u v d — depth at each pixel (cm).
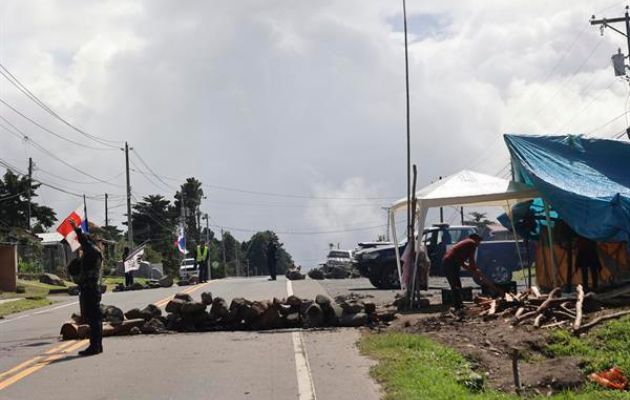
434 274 2381
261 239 13975
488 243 2330
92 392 916
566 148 1738
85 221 1454
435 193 1741
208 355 1170
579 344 1027
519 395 860
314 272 3347
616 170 1677
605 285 1554
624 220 1455
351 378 948
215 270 9594
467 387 867
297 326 1458
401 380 895
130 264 3441
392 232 2073
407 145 1731
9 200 6309
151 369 1061
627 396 823
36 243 4309
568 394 840
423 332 1268
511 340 1095
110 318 1441
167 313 1661
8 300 2662
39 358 1188
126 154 5622
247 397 867
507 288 1728
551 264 1862
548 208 1662
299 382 936
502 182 1797
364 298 2016
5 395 912
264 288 2609
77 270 1227
